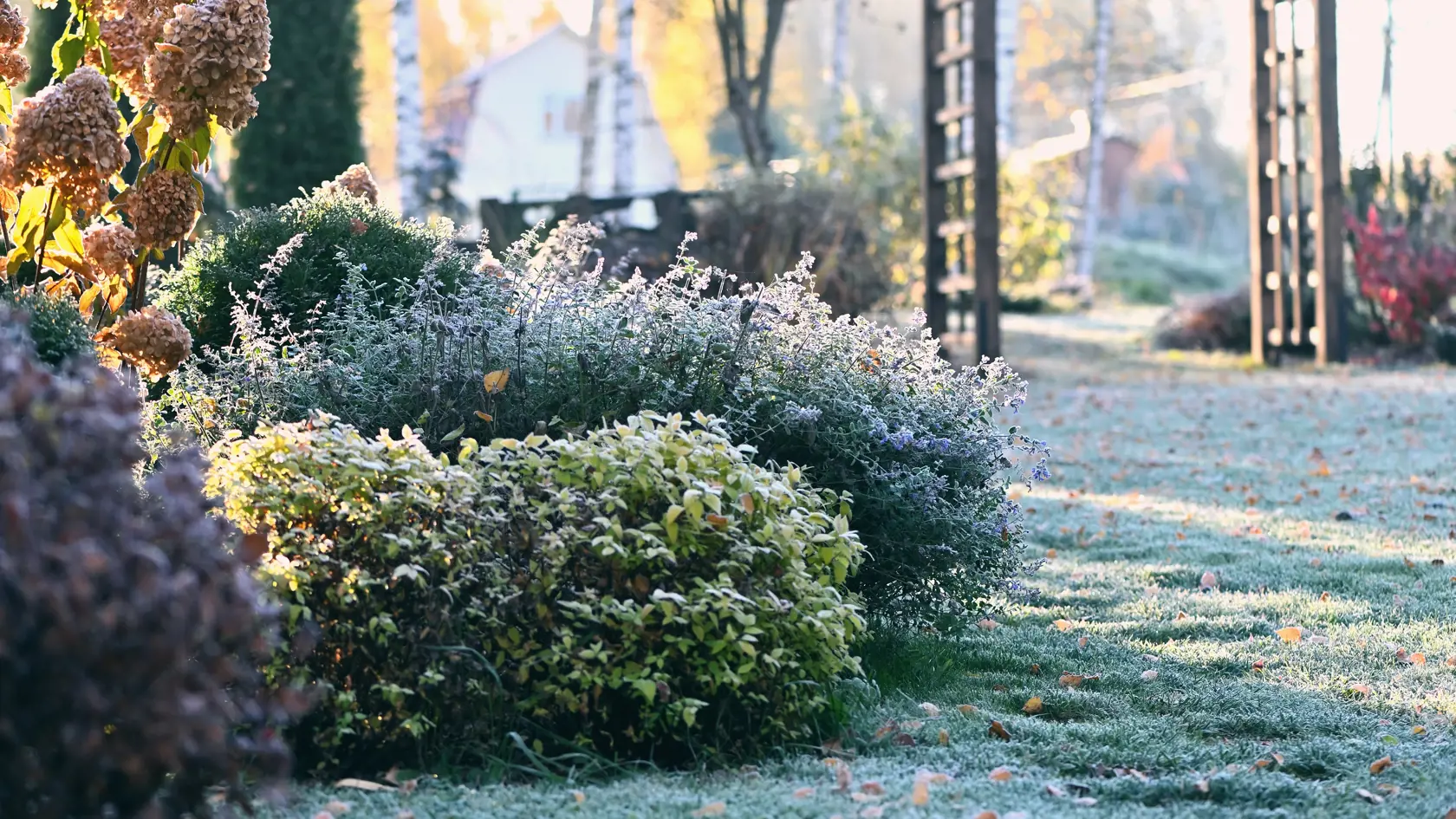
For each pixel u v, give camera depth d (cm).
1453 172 1894
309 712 331
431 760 337
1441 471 897
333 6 1267
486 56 6072
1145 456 996
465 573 343
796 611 353
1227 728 389
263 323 523
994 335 1359
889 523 445
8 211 438
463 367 446
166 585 217
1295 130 1658
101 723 215
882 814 305
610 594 352
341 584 331
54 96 399
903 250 1803
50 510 213
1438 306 1756
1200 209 6256
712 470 371
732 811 302
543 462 362
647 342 460
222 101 427
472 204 4509
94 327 455
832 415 455
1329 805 323
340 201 564
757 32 5044
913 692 426
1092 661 462
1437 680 430
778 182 1461
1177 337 1920
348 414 436
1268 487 856
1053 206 2170
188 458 265
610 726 355
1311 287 1730
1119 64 4503
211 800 295
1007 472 539
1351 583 577
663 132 4834
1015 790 332
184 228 443
